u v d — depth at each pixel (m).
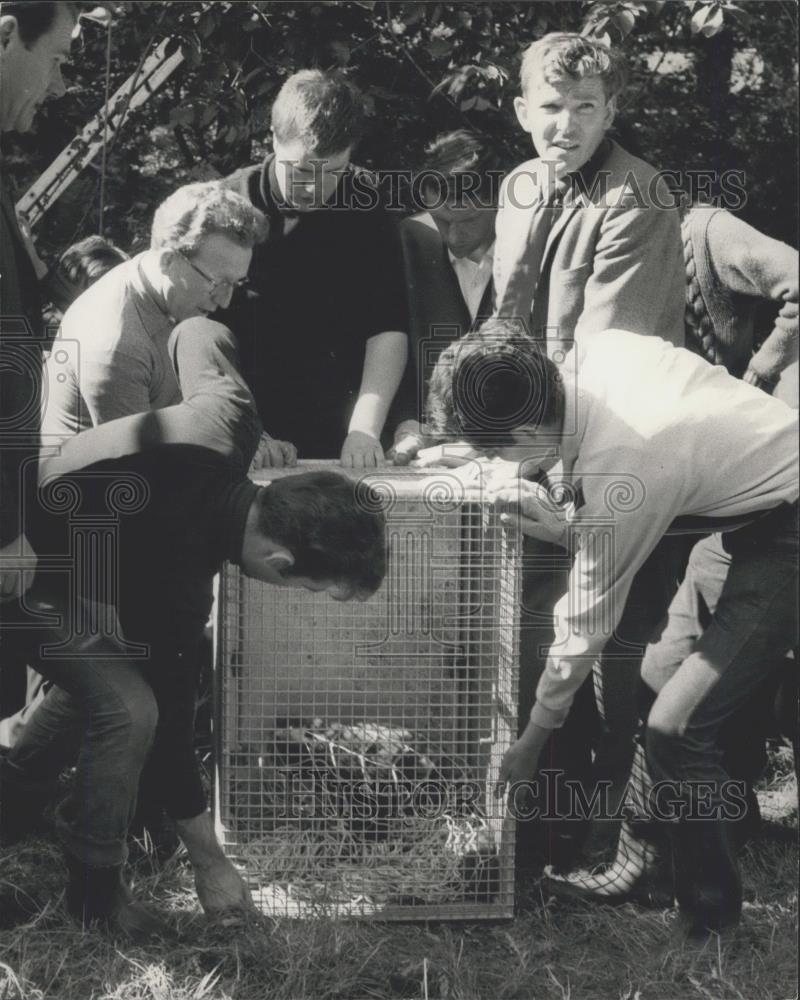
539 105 2.84
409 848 2.88
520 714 2.98
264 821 2.88
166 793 2.66
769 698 3.02
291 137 2.83
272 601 2.76
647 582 2.83
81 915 2.66
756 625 2.55
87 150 3.62
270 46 3.63
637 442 2.48
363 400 2.96
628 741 2.90
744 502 2.52
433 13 3.60
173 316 2.73
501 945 2.75
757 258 2.96
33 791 2.95
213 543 2.46
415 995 2.58
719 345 3.09
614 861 2.96
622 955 2.73
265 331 3.01
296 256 2.97
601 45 2.85
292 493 2.40
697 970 2.62
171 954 2.62
